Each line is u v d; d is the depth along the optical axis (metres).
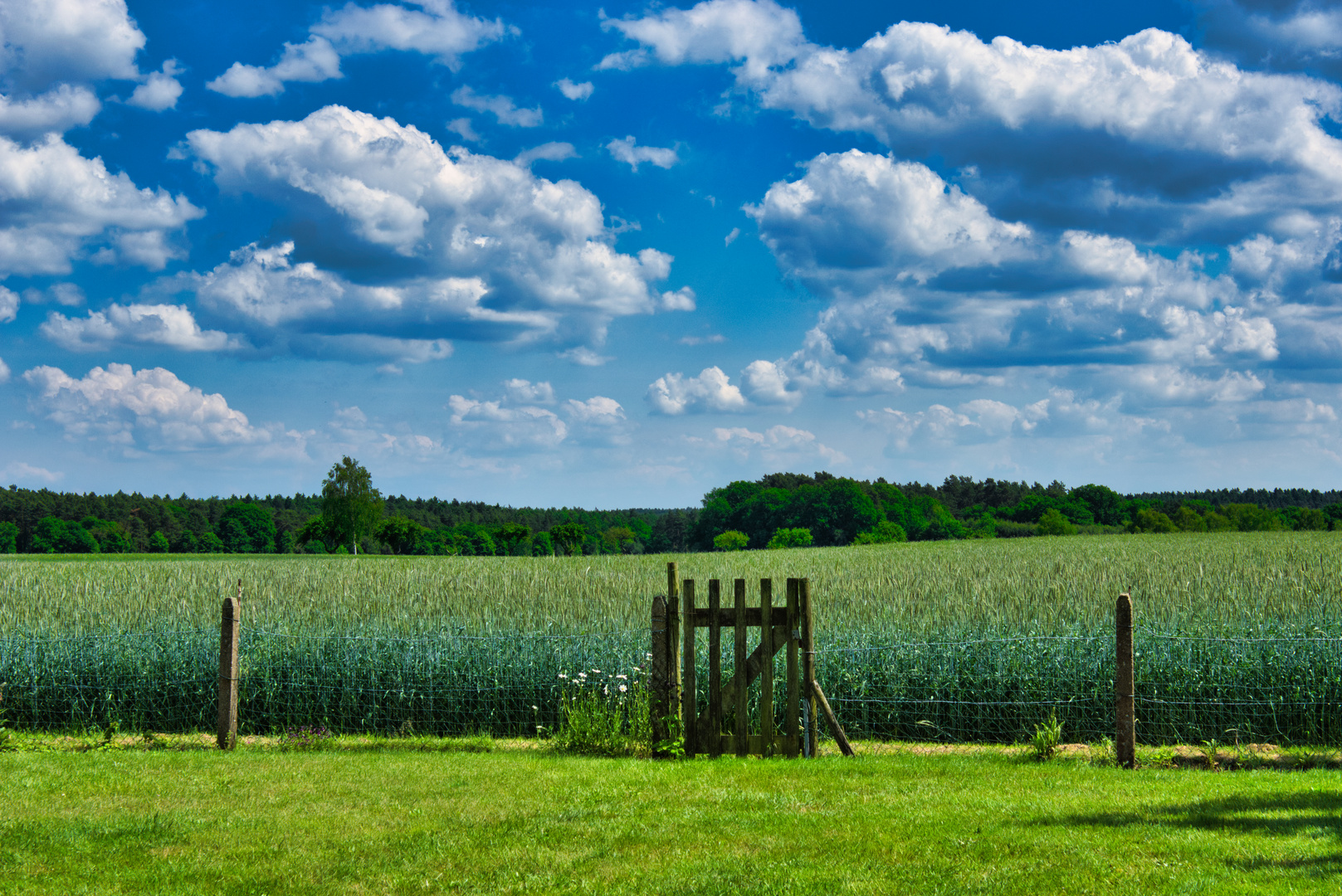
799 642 8.74
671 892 4.75
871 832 5.71
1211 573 18.94
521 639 11.57
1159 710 9.84
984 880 4.73
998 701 10.23
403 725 10.88
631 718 9.56
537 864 5.25
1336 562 22.94
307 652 11.48
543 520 144.50
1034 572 22.70
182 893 4.84
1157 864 4.87
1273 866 4.75
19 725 11.20
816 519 101.75
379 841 5.74
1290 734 9.58
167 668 11.43
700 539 116.56
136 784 7.40
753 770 7.80
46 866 5.27
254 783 7.47
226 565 30.70
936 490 160.75
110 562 35.84
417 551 108.56
